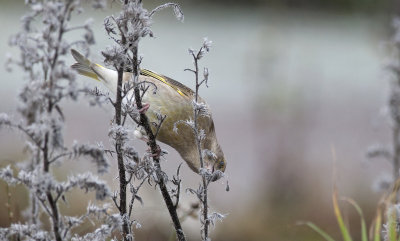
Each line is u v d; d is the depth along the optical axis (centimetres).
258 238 1276
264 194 1475
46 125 426
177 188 552
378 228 678
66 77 426
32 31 441
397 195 778
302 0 2530
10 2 3656
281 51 1728
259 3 4809
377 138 2064
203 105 546
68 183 440
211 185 1594
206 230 550
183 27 4247
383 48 973
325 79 3128
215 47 3619
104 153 456
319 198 1452
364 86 3089
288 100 1645
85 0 442
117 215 468
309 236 1200
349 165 1758
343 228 712
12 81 2411
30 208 620
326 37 4231
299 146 1560
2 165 678
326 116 2422
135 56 504
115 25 496
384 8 1443
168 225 958
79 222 459
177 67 3141
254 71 1680
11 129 434
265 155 1532
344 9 4272
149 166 526
